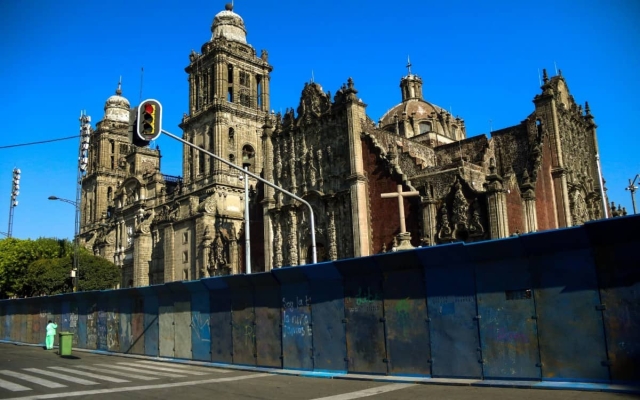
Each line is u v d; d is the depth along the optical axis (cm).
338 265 2789
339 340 2811
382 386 2378
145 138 2697
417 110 9162
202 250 8731
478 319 2314
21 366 3584
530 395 1948
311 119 6366
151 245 11175
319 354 2895
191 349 3734
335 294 2858
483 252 2302
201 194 9512
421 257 2486
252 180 9988
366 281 2723
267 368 3142
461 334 2361
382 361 2617
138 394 2345
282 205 6525
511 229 5016
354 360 2733
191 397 2241
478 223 4794
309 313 2973
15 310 6397
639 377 1895
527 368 2161
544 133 6612
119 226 12406
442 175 5297
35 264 10138
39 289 10025
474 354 2314
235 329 3406
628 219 1902
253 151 10169
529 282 2189
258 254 6988
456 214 4944
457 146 7444
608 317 1983
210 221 9062
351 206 5653
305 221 6272
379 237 5509
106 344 4675
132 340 4353
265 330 3209
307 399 2114
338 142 6034
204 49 10469
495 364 2250
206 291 3656
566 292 2091
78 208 10044
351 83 5925
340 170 5969
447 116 9212
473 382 2239
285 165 6644
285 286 3119
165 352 3966
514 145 6962
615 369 1952
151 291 4125
